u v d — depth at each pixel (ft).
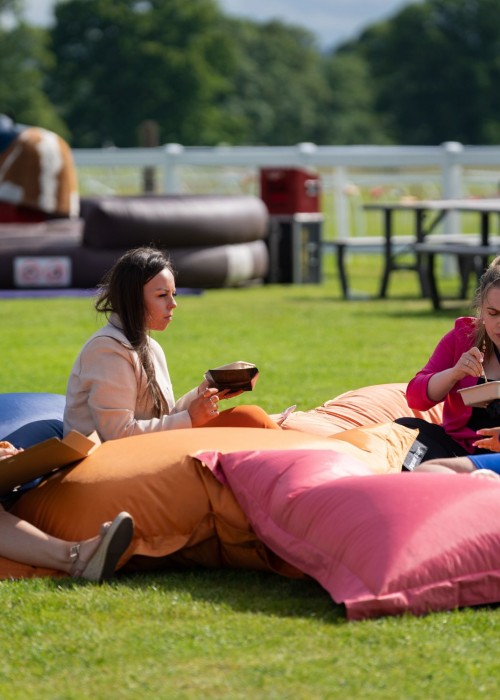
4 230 106.11
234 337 77.30
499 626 26.30
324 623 26.53
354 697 22.75
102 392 33.81
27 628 26.73
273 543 29.17
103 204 104.63
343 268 104.17
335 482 28.91
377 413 40.27
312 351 70.64
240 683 23.44
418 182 148.77
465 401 33.50
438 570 26.94
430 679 23.48
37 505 32.14
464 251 88.69
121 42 571.28
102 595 29.01
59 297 102.01
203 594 29.12
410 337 76.33
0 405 38.22
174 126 568.00
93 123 571.28
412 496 27.91
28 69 552.82
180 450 31.50
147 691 23.26
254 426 35.09
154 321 34.60
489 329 34.42
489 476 30.53
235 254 111.14
